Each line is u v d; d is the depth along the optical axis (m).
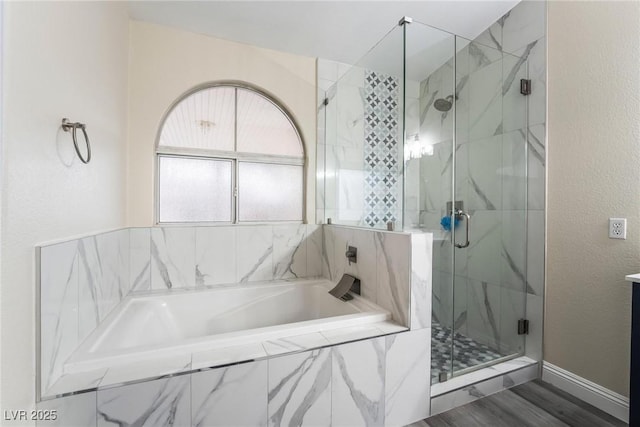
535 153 2.07
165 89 2.21
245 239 2.45
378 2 2.01
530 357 2.08
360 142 2.20
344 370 1.43
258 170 2.56
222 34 2.33
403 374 1.56
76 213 1.27
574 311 1.84
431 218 1.88
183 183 2.33
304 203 2.70
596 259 1.73
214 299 2.20
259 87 2.50
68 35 1.18
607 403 1.65
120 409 1.08
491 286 2.16
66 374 1.12
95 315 1.46
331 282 2.46
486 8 2.16
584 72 1.79
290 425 1.32
